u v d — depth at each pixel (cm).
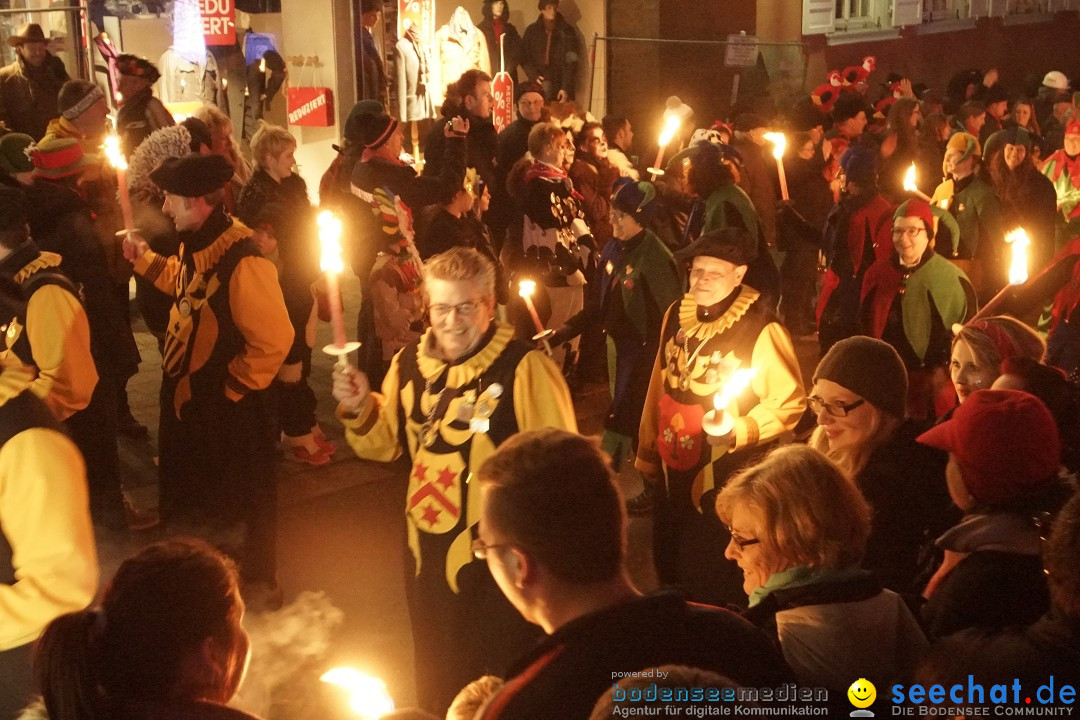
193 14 1134
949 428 277
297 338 646
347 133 657
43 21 1140
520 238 755
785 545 259
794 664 246
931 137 1050
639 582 549
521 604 220
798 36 1596
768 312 416
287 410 663
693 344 424
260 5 1232
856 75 1354
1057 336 606
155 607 210
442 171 645
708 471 418
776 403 409
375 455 379
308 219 638
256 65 1173
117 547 516
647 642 204
